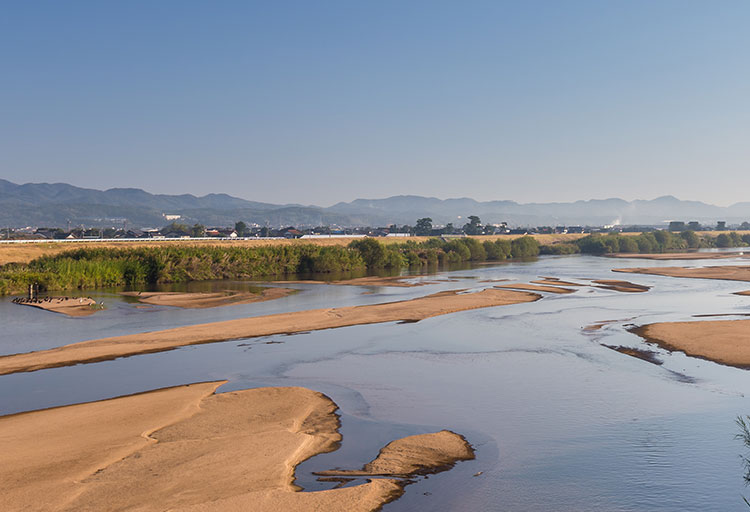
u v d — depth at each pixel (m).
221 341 36.66
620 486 16.38
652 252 176.75
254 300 58.72
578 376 28.05
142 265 77.56
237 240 139.12
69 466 17.02
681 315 46.88
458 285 74.56
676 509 15.09
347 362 31.14
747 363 30.22
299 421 21.55
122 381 27.25
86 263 72.06
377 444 19.41
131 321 45.03
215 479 16.22
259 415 22.08
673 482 16.59
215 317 47.09
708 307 51.84
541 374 28.47
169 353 33.22
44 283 66.12
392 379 27.64
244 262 90.25
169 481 16.03
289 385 26.64
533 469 17.45
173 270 80.94
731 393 25.17
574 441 19.72
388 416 22.27
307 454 18.47
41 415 21.95
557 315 47.28
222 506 14.61
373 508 14.88
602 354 32.75
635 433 20.42
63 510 14.28
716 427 20.95
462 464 17.80
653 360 31.20
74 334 39.31
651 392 25.38
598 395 24.92
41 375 28.31
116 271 73.38
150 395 24.73
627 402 23.97
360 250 109.81
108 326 42.59
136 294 63.19
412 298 60.28
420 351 33.81
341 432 20.48
